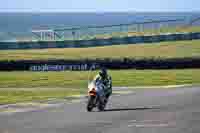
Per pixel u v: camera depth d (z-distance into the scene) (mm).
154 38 162625
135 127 33594
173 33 177375
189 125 34156
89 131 32156
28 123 37438
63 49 160750
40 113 45469
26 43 150000
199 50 151875
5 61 114875
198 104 49250
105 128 33406
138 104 51375
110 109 47312
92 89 46156
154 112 43094
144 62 115312
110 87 48688
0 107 52781
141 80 95312
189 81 92750
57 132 32031
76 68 114938
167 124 34812
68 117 41125
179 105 48719
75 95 68688
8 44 150250
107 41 155875
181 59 115750
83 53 152125
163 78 98375
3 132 32500
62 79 98938
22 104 56125
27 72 112562
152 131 31547
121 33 187500
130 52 153500
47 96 67750
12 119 40750
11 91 77125
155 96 61438
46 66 114688
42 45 150250
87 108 46031
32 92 75062
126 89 78000
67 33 176250
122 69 115625
